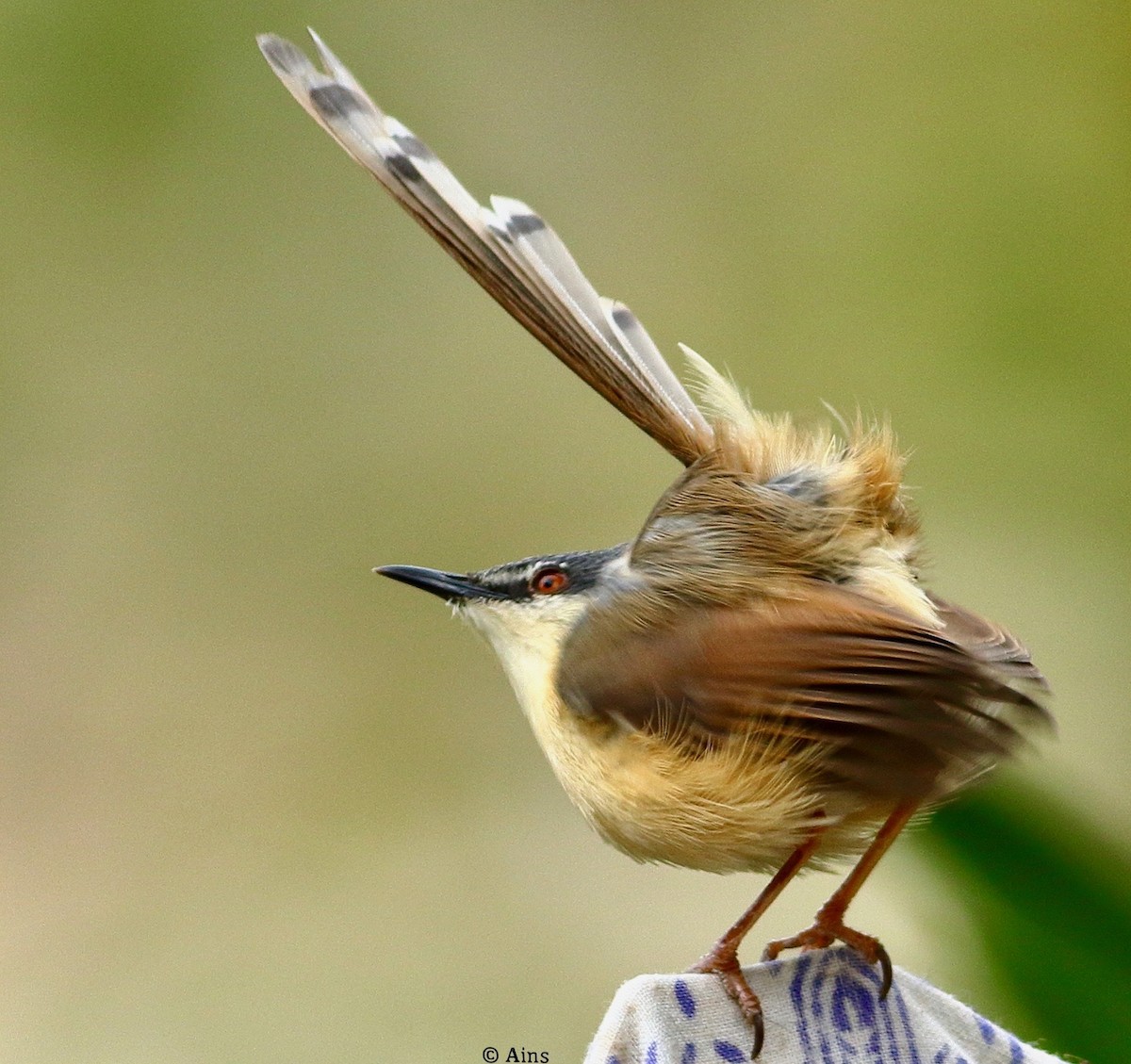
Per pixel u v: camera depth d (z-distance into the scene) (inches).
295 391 517.0
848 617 182.5
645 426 223.1
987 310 454.3
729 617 190.2
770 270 491.8
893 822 191.0
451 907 448.8
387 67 527.5
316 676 489.7
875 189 485.7
